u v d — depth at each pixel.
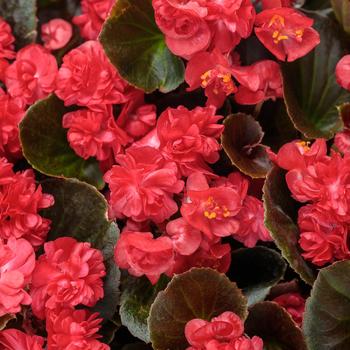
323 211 0.53
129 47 0.57
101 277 0.55
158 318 0.53
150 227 0.56
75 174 0.58
